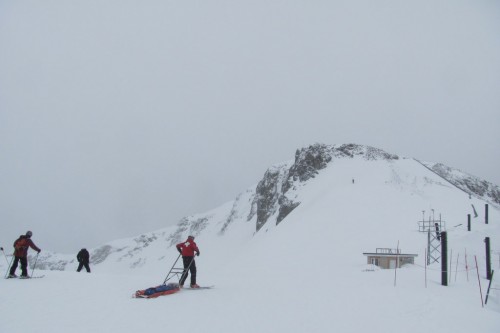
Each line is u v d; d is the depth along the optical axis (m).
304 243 41.66
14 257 16.36
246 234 106.88
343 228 43.00
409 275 20.98
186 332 9.41
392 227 40.94
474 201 52.00
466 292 16.22
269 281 19.30
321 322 10.67
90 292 13.74
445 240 17.94
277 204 89.56
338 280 19.56
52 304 11.60
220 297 13.80
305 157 84.50
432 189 57.56
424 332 10.07
